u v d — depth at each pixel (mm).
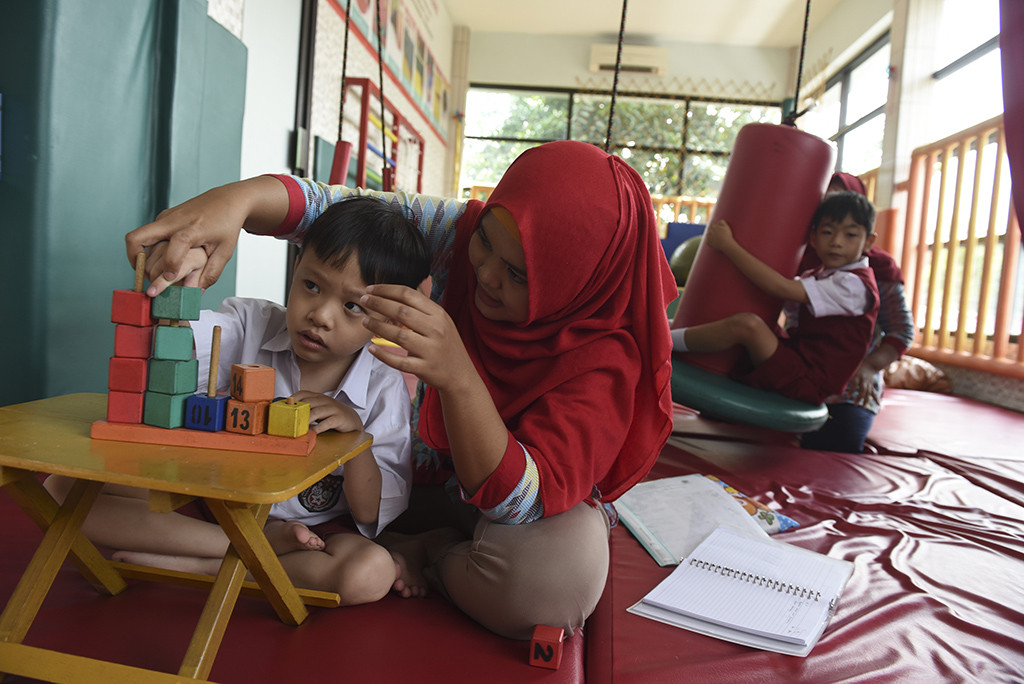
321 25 3396
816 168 1859
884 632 885
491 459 724
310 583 834
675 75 7031
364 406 934
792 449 2004
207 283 812
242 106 2471
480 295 899
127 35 1705
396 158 4809
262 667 691
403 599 889
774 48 6953
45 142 1460
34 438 648
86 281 1607
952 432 2449
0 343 1473
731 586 975
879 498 1555
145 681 595
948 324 3900
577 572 779
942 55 4410
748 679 756
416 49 5590
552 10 6590
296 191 972
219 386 942
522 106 7191
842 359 1825
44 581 653
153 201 1871
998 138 3520
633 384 845
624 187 874
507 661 756
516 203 825
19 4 1434
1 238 1457
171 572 844
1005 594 1050
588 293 870
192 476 565
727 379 1882
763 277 1827
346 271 845
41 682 642
